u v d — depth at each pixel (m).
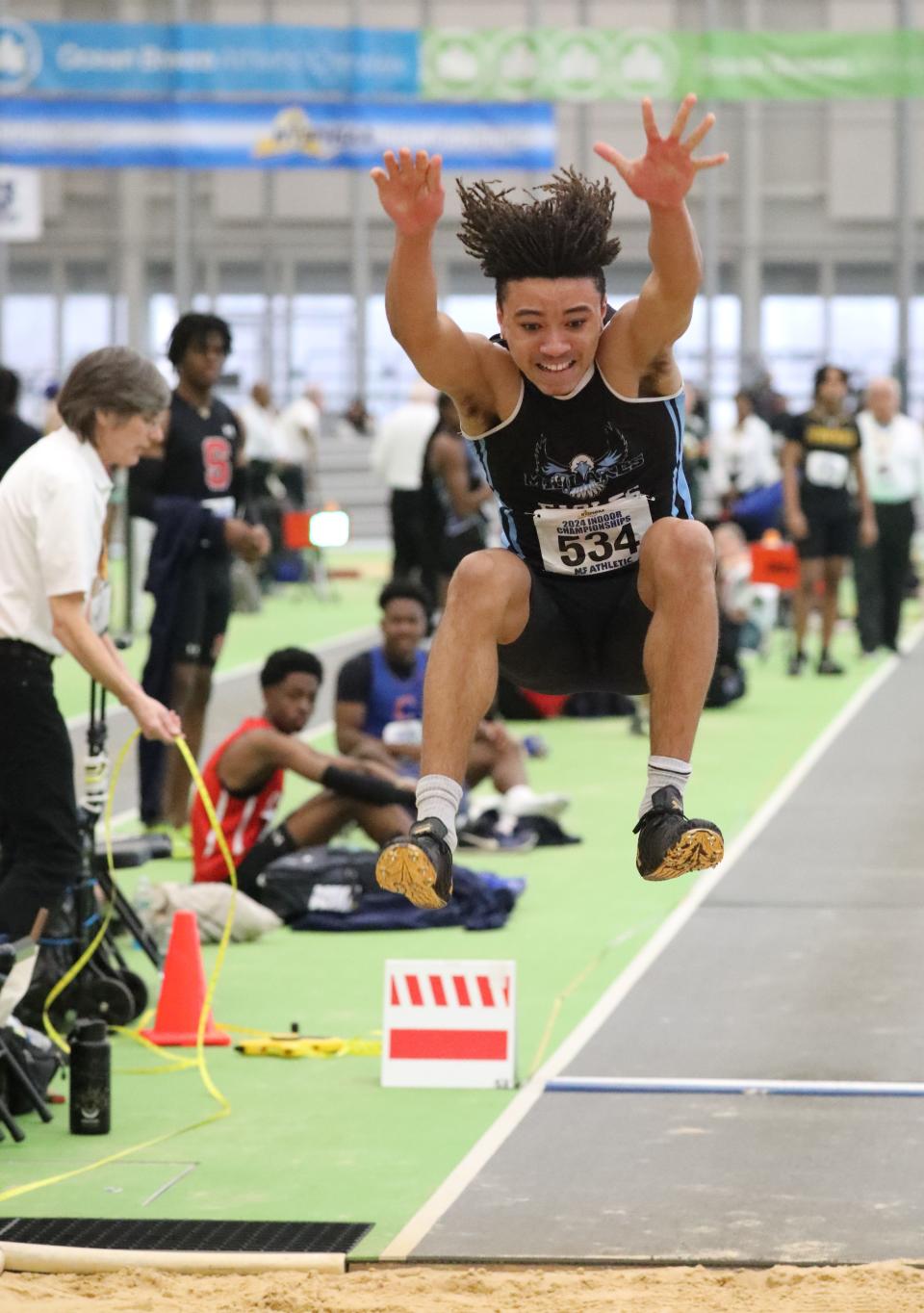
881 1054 7.31
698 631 4.73
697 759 14.85
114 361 6.93
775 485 22.50
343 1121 6.69
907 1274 5.09
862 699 18.20
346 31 30.17
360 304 39.91
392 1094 7.03
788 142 40.44
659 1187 5.88
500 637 4.87
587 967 8.82
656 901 10.25
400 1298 5.01
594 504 4.82
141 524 21.94
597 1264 5.26
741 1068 7.16
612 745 15.84
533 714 16.97
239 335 40.00
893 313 40.41
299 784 14.20
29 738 6.93
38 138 29.61
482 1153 6.23
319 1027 7.98
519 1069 7.26
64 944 7.81
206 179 39.94
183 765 11.53
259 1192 5.94
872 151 40.41
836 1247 5.34
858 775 14.10
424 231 4.59
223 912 9.43
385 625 11.62
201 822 10.13
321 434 39.62
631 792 13.61
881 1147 6.23
